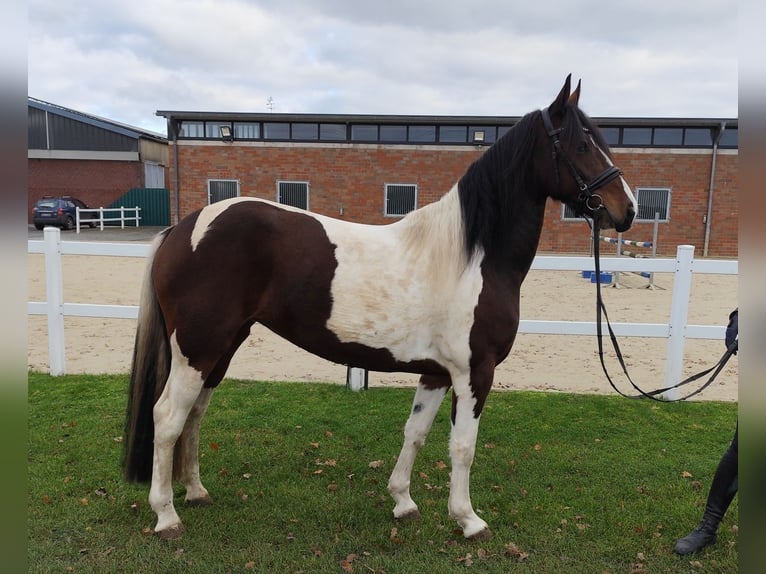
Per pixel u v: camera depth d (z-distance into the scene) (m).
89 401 4.27
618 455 3.54
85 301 7.89
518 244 2.50
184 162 17.62
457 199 2.47
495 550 2.53
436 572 2.36
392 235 2.55
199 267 2.38
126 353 5.66
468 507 2.59
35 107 25.28
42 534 2.57
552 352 6.16
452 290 2.41
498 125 17.22
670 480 3.22
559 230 16.67
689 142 16.31
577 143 2.40
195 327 2.39
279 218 2.45
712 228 16.44
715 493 2.52
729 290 9.89
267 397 4.50
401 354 2.48
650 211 16.56
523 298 9.04
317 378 5.07
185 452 2.79
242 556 2.45
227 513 2.80
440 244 2.45
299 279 2.41
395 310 2.41
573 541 2.61
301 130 17.72
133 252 4.71
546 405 4.41
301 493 3.03
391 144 17.22
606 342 5.49
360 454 3.54
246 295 2.45
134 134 25.77
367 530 2.68
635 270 4.49
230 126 17.72
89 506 2.82
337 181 17.55
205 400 2.78
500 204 2.46
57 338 4.82
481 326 2.41
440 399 2.74
